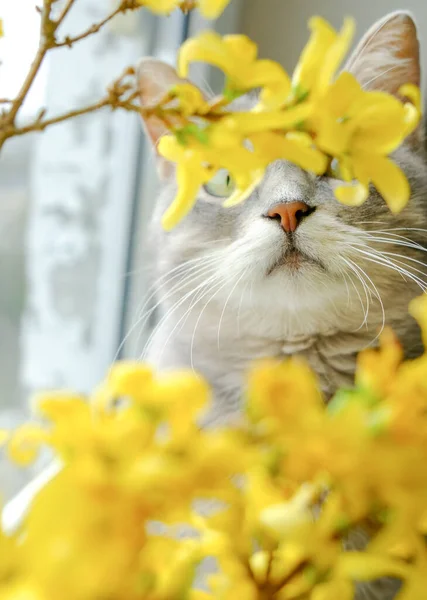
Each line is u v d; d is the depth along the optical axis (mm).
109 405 271
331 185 470
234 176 331
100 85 546
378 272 471
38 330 564
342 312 477
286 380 263
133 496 231
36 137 545
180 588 263
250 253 467
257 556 315
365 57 486
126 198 582
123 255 585
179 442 244
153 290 546
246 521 281
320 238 461
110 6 534
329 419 256
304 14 586
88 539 229
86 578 226
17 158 543
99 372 578
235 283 474
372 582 438
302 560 291
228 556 292
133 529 232
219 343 500
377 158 329
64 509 231
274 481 280
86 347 578
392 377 271
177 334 506
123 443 241
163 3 338
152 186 584
